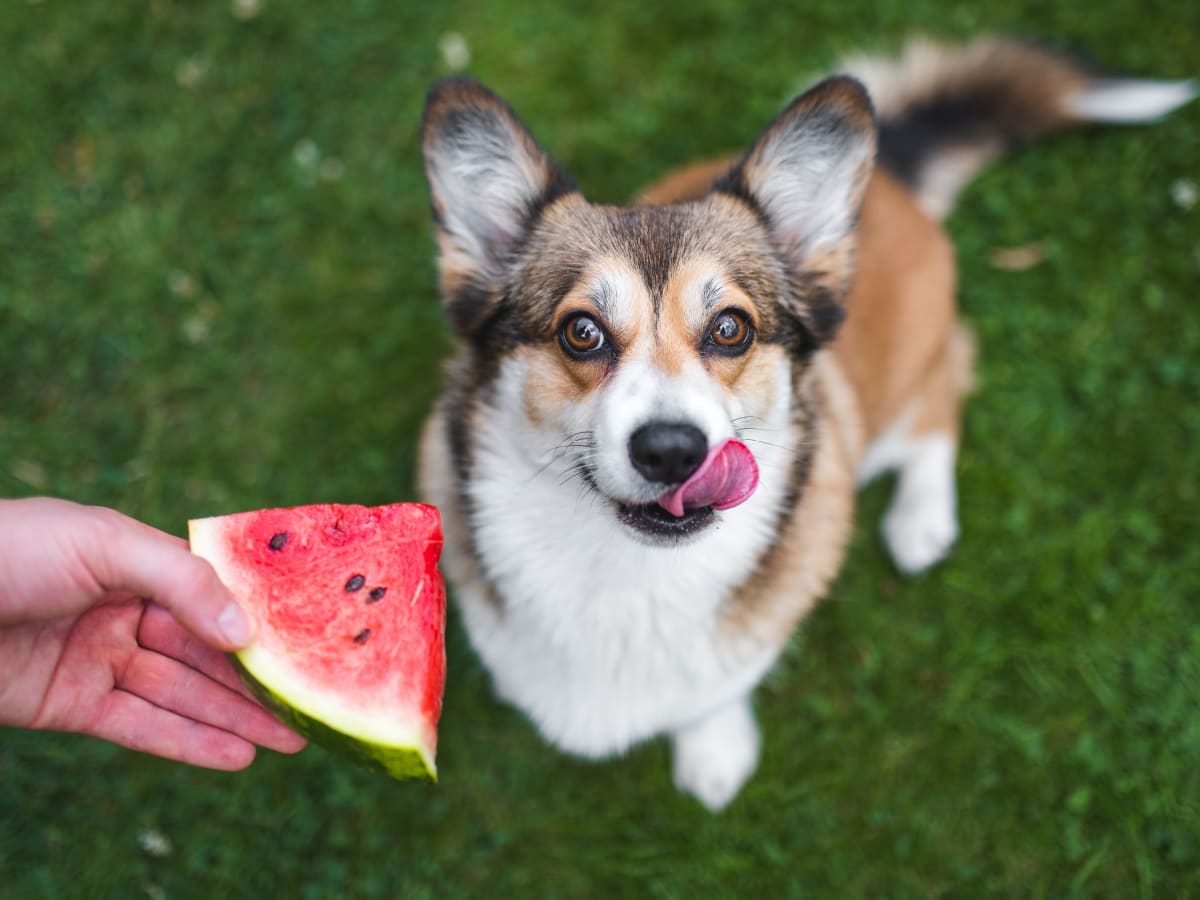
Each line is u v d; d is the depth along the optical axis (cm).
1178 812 70
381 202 90
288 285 88
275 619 49
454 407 63
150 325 85
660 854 72
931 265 74
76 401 83
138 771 72
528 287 60
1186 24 94
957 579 78
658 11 98
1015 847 71
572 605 62
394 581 50
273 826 71
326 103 94
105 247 87
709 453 52
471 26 97
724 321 58
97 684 55
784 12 97
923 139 83
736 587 61
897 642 78
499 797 74
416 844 71
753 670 65
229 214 90
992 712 75
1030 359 84
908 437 79
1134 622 76
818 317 62
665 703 65
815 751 75
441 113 59
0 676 53
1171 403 82
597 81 96
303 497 81
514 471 60
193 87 93
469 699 76
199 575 48
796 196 63
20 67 93
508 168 62
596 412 55
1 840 69
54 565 48
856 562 80
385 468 82
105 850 70
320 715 47
